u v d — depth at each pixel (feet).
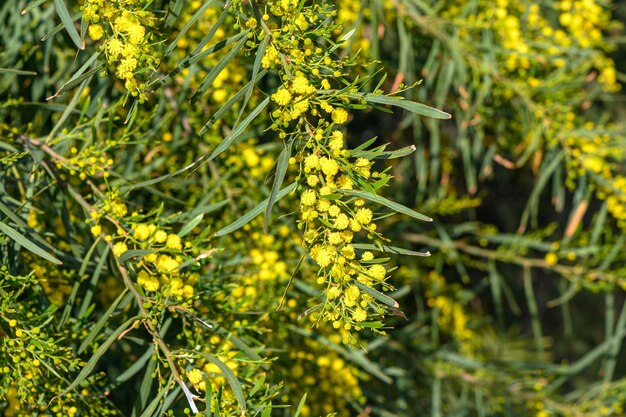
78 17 3.64
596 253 5.65
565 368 6.04
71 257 4.24
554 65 5.52
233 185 4.91
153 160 4.83
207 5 3.56
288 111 3.49
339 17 5.24
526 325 10.07
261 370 4.51
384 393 5.91
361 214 3.45
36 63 4.78
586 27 5.57
